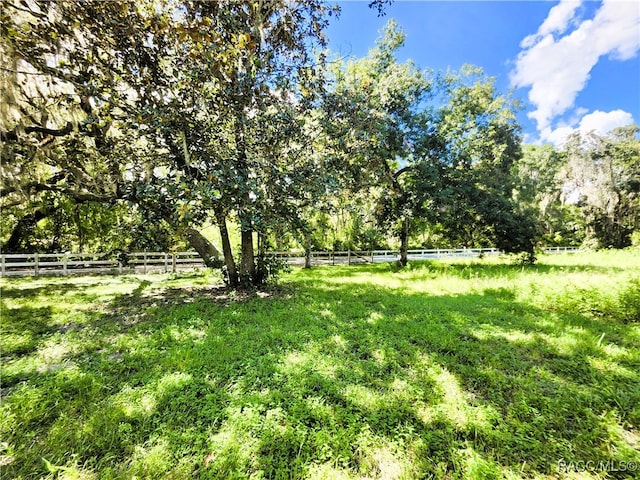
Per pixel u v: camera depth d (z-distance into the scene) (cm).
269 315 560
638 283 545
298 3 645
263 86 559
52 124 614
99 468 200
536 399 279
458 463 205
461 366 347
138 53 538
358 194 832
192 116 579
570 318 531
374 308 611
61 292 782
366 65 1232
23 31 423
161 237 722
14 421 243
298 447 219
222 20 513
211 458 209
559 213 2736
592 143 2327
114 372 332
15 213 984
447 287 841
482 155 1462
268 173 566
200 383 307
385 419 251
